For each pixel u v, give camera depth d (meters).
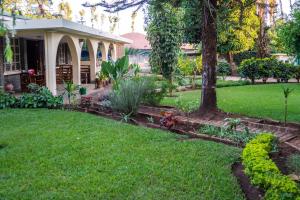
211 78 9.40
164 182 4.66
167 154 5.89
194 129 8.02
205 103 9.47
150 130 7.76
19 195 4.24
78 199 4.14
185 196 4.25
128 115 9.20
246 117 9.26
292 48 13.74
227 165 5.37
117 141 6.70
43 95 11.16
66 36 13.78
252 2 8.86
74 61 15.04
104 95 12.07
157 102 10.95
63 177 4.82
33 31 12.45
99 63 20.77
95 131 7.55
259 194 4.25
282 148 6.42
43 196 4.21
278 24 11.09
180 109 10.34
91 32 14.59
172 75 16.28
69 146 6.34
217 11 8.77
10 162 5.47
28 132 7.45
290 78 21.08
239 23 9.20
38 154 5.87
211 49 9.30
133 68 15.98
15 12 5.51
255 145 5.57
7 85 13.36
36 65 16.97
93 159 5.59
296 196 3.62
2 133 7.39
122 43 23.73
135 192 4.35
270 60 20.80
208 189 4.45
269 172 4.20
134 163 5.41
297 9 10.89
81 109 10.75
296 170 5.12
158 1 8.78
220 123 8.58
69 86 11.55
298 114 9.88
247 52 28.91
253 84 20.09
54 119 8.93
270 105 11.59
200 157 5.73
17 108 10.87
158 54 15.73
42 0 6.39
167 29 15.30
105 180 4.70
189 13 9.98
